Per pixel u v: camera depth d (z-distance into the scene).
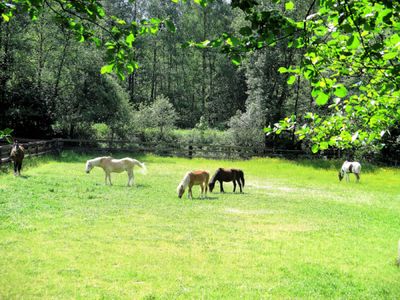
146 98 69.50
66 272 7.65
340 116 6.42
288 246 10.00
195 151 35.59
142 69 72.44
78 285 7.08
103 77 35.16
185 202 15.21
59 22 4.82
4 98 33.25
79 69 34.50
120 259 8.52
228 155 35.22
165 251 9.18
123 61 4.70
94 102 34.94
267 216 13.47
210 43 4.25
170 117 41.03
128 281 7.40
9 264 7.89
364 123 6.39
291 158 36.44
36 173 20.61
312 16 4.12
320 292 7.15
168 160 32.25
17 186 15.99
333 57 5.51
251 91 41.94
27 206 12.65
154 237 10.23
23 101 33.28
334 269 8.43
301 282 7.59
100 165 18.25
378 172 30.50
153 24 4.71
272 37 4.11
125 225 11.28
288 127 6.27
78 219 11.65
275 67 40.09
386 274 8.27
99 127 40.44
